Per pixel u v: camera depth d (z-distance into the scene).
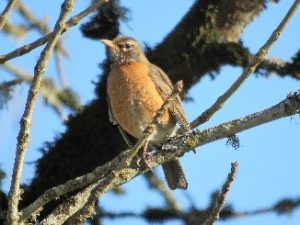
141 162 9.16
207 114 9.22
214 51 11.88
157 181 12.48
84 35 12.67
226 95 9.08
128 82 11.91
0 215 10.92
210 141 9.02
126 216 12.08
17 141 7.70
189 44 11.94
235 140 9.38
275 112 8.49
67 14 7.63
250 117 8.69
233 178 7.54
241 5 11.76
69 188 8.40
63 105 13.11
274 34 8.66
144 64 12.11
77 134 11.64
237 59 11.85
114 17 12.52
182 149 9.18
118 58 12.21
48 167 11.48
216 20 11.88
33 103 7.66
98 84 12.54
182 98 12.45
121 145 11.69
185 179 11.27
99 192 7.87
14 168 7.72
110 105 11.86
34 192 11.39
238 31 12.01
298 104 8.41
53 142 11.66
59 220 8.77
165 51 12.17
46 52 7.61
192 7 12.02
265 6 11.96
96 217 11.94
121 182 8.99
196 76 12.21
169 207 12.26
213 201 12.27
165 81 12.06
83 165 11.51
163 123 11.55
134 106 11.89
